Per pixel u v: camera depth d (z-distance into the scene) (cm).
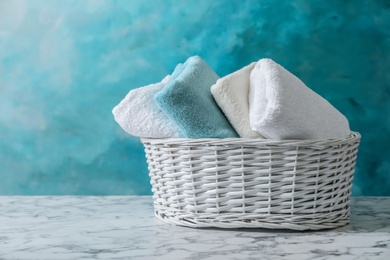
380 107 194
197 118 143
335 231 146
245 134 145
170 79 159
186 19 199
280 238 139
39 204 191
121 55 202
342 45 194
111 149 205
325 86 196
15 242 140
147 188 204
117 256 126
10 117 207
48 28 204
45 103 206
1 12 205
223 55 199
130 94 154
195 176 142
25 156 207
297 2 195
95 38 203
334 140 138
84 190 206
